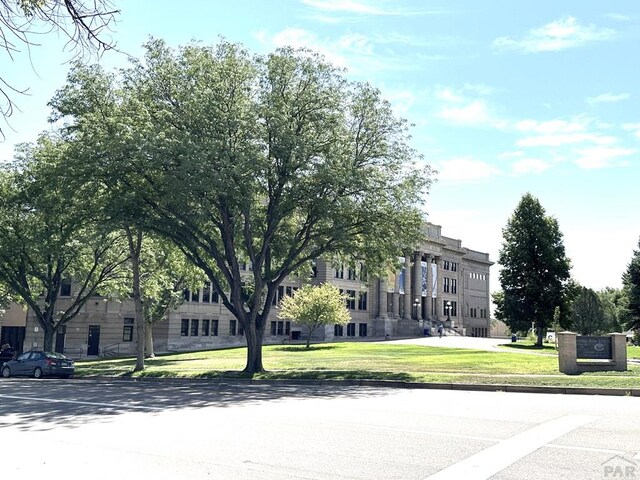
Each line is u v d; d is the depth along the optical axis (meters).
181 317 58.28
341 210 25.55
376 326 79.38
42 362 30.03
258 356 27.02
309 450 8.52
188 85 25.00
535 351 43.25
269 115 24.08
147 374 27.55
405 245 27.89
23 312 55.41
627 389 16.56
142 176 24.70
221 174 21.86
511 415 11.92
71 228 27.02
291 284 70.38
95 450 8.66
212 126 23.91
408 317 84.94
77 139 25.92
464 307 103.38
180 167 22.02
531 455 8.04
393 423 10.95
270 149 24.45
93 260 37.19
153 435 9.88
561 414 12.02
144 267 37.56
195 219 23.61
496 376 20.72
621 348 22.41
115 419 11.93
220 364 34.75
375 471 7.27
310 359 35.72
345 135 26.31
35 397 17.05
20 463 7.87
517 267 59.38
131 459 8.04
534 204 60.06
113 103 27.25
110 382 25.83
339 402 14.88
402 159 27.28
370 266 29.06
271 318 67.88
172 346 57.12
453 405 13.91
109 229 24.39
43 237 30.62
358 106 26.89
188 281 37.16
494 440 9.14
